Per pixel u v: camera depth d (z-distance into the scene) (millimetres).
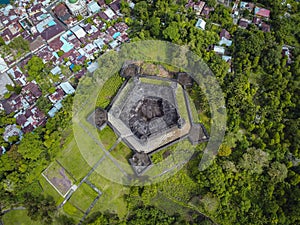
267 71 93312
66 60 97438
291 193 74438
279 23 100438
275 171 75375
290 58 97062
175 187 79375
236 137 81812
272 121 83875
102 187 79375
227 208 74938
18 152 78250
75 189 79375
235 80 87062
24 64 97375
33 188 79250
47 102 89188
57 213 76812
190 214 76500
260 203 75438
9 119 87688
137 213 75125
